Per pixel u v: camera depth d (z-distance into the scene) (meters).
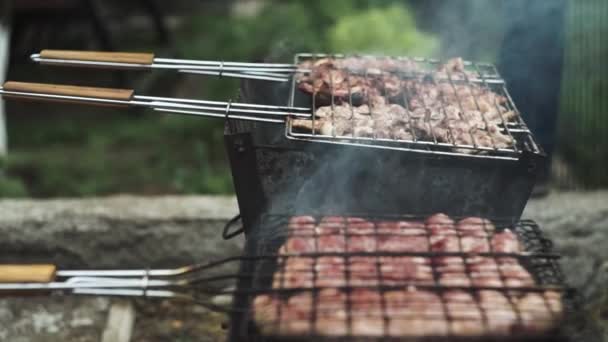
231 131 1.22
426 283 1.05
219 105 1.21
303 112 1.24
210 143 2.54
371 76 1.33
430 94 1.29
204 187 2.18
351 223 1.12
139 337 1.59
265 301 1.04
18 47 3.01
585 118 2.00
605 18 2.05
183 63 1.27
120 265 1.63
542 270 1.09
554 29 1.69
